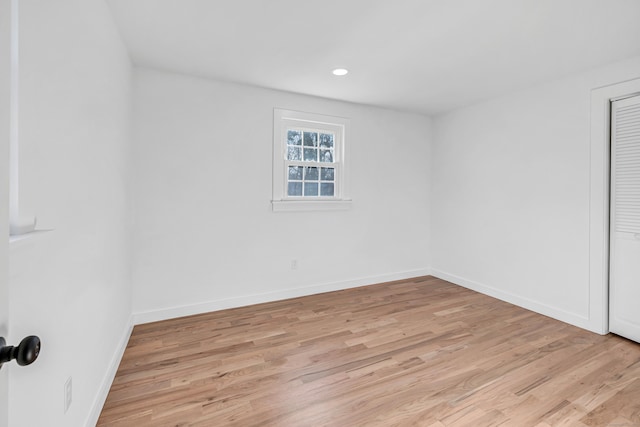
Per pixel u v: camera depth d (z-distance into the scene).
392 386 1.83
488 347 2.30
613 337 2.46
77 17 1.25
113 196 1.87
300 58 2.43
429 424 1.53
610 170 2.49
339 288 3.65
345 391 1.78
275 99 3.18
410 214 4.11
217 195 2.96
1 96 0.55
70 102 1.18
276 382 1.86
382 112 3.84
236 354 2.18
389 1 1.70
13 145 0.81
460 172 3.81
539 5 1.71
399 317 2.85
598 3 1.68
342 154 3.60
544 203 2.91
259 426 1.51
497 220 3.36
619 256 2.45
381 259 3.92
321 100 3.43
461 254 3.81
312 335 2.48
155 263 2.72
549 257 2.88
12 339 0.80
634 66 2.31
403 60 2.44
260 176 3.14
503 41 2.12
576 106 2.66
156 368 1.99
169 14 1.83
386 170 3.91
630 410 1.63
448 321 2.77
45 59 0.98
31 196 0.90
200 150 2.86
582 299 2.63
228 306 3.04
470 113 3.67
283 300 3.29
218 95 2.92
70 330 1.19
